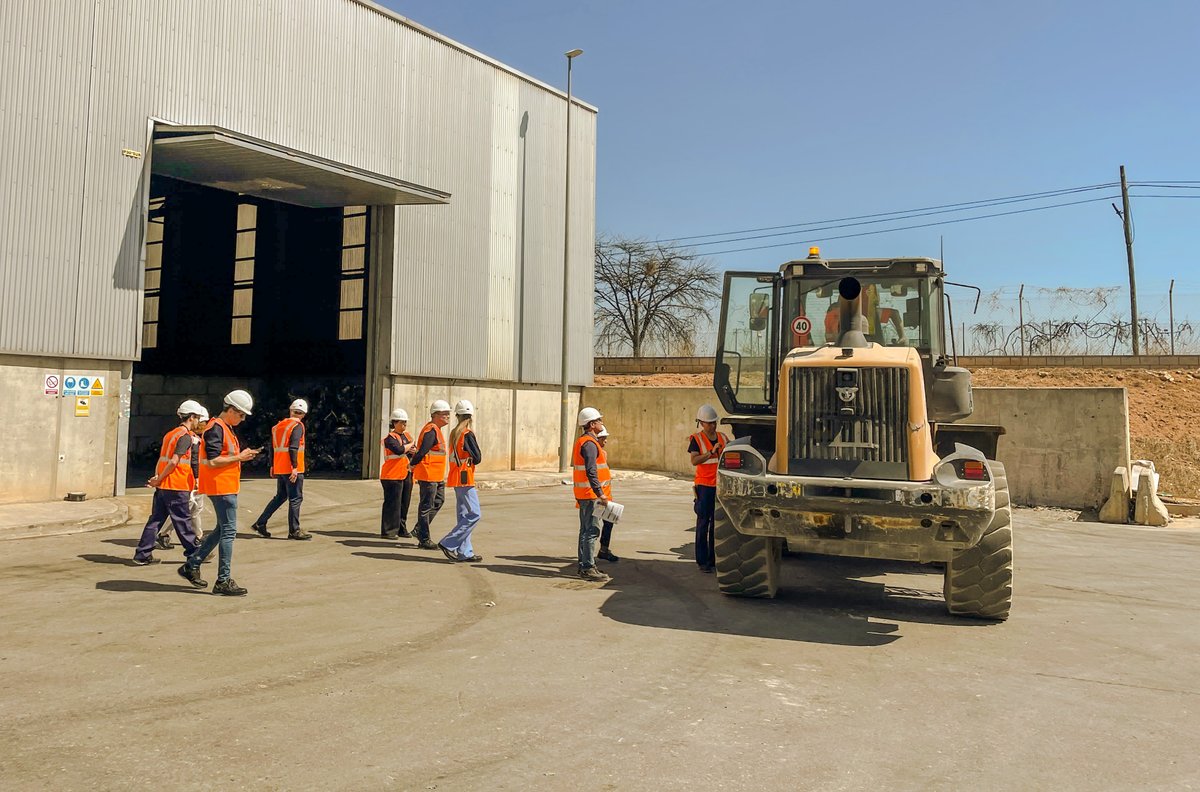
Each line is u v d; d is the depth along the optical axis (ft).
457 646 21.99
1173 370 86.07
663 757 15.10
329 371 84.79
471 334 76.28
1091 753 15.92
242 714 16.60
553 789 13.61
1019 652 23.20
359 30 66.90
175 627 23.17
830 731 16.67
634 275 156.87
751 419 31.14
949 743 16.24
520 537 42.06
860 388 25.04
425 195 65.41
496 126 79.61
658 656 21.61
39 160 47.03
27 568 31.32
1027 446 63.41
